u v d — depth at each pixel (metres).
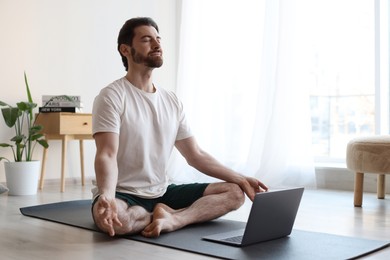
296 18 4.24
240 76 4.67
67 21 4.49
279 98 4.26
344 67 4.68
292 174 4.24
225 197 2.50
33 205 3.26
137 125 2.37
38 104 4.32
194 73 4.88
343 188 4.16
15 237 2.26
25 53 4.26
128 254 1.94
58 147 4.46
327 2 4.72
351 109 4.68
